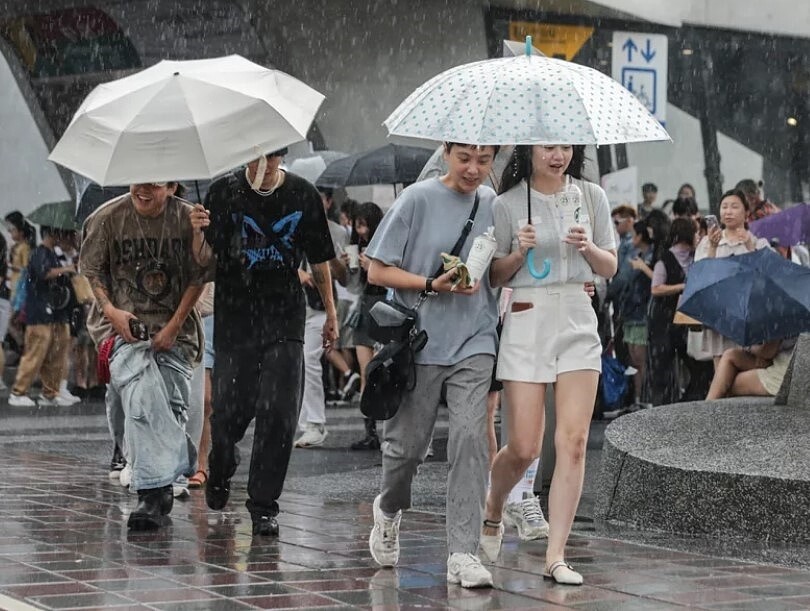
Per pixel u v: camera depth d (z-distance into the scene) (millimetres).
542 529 11508
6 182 29469
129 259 12039
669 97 32250
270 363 11516
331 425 23109
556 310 9609
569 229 9469
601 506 12703
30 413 25094
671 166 32250
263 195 11430
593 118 9172
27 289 26516
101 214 12055
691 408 14102
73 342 28094
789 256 19531
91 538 11336
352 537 11477
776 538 11328
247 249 11445
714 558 10523
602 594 9125
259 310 11531
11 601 8680
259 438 11461
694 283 16250
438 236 9664
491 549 10273
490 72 9492
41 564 10094
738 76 32875
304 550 10812
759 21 33000
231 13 31438
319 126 31328
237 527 12000
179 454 11961
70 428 22328
